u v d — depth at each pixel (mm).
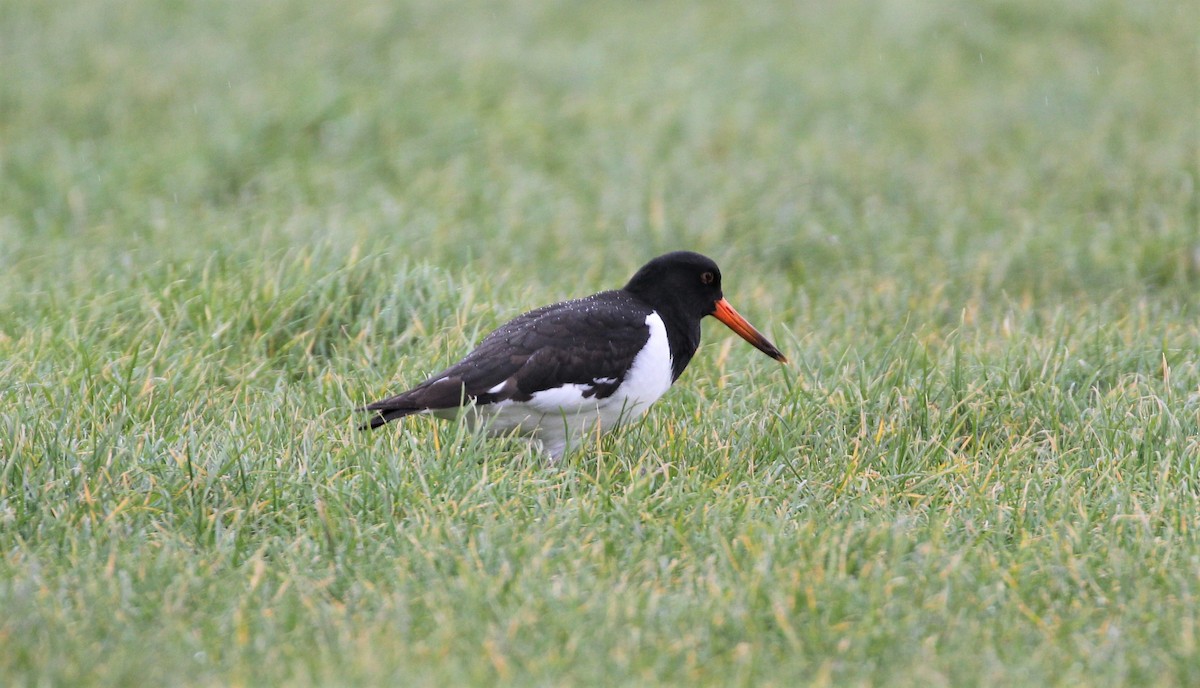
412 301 13227
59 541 8898
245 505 9391
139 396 10898
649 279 11484
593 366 10539
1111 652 7891
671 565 8727
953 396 11641
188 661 7504
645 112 23453
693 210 19172
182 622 7898
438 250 16062
